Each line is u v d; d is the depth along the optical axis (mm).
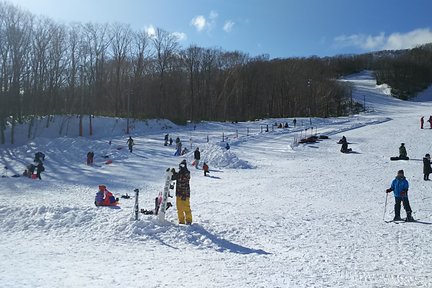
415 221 14734
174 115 78438
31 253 9766
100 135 61312
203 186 24156
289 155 40156
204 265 9156
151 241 11594
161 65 82688
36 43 64812
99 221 13047
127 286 7273
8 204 15508
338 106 116938
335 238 12148
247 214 15477
